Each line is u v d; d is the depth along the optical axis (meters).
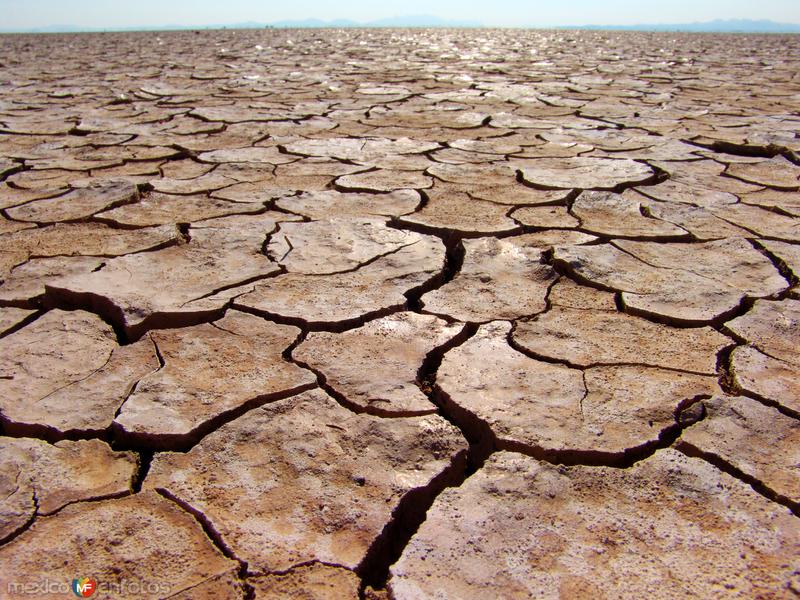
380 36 20.73
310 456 1.13
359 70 7.91
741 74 7.67
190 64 9.02
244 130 3.95
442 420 1.23
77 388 1.32
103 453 1.15
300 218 2.33
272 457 1.13
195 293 1.73
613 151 3.35
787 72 7.98
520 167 3.01
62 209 2.44
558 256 1.96
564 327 1.57
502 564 0.92
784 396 1.28
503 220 2.29
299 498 1.04
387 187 2.69
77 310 1.65
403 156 3.25
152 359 1.43
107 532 0.97
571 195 2.57
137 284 1.78
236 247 2.05
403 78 6.95
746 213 2.37
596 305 1.68
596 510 1.01
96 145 3.54
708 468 1.10
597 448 1.14
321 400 1.29
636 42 17.69
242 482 1.07
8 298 1.70
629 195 2.58
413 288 1.78
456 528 0.98
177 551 0.94
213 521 0.99
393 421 1.23
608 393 1.30
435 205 2.47
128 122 4.24
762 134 3.71
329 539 0.96
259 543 0.95
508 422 1.22
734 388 1.32
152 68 8.37
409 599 0.87
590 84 6.40
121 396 1.29
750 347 1.46
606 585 0.88
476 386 1.33
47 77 7.18
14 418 1.22
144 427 1.19
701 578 0.89
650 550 0.94
